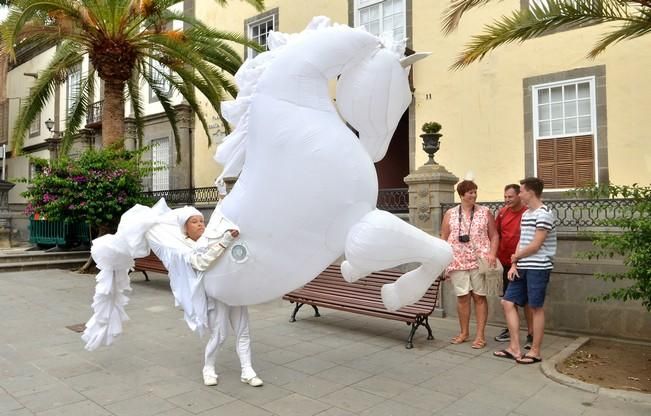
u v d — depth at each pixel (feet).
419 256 11.35
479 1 19.31
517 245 18.01
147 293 28.86
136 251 14.10
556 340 18.76
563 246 19.89
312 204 11.28
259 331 20.33
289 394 13.41
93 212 34.47
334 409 12.44
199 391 13.56
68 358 16.53
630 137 27.27
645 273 13.39
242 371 14.21
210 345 13.98
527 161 30.76
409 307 18.35
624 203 18.98
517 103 31.19
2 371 15.20
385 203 29.30
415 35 35.29
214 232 12.40
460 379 14.62
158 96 42.60
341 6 39.42
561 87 29.73
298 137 11.22
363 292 20.59
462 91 33.27
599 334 18.92
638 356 16.52
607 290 18.74
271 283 12.29
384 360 16.47
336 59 11.41
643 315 18.08
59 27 33.37
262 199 11.67
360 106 11.65
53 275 36.19
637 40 26.99
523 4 30.48
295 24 42.27
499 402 12.89
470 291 18.37
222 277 12.59
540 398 13.14
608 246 15.08
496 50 31.91
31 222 47.09
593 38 28.37
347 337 19.36
